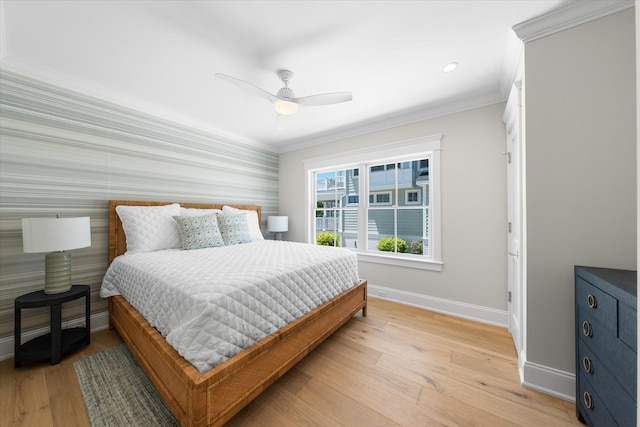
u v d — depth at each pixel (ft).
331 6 4.63
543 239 4.82
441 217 8.91
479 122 8.21
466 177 8.43
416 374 5.43
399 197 11.16
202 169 10.62
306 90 7.75
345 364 5.79
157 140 9.11
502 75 6.95
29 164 6.43
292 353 5.24
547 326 4.81
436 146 8.96
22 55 5.98
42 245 5.54
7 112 6.11
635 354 2.72
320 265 6.57
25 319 6.38
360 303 8.32
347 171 12.60
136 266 6.18
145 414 4.32
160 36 5.40
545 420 4.20
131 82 7.30
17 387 4.95
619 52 4.26
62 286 6.16
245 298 4.44
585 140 4.48
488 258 8.02
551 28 4.74
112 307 7.34
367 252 10.97
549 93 4.76
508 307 7.52
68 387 4.97
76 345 6.34
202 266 5.67
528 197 4.95
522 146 5.31
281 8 4.66
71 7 4.57
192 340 3.81
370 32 5.33
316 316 6.02
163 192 9.28
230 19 4.93
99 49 5.82
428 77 7.07
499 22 5.02
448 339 6.96
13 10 4.60
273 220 12.87
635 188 4.17
